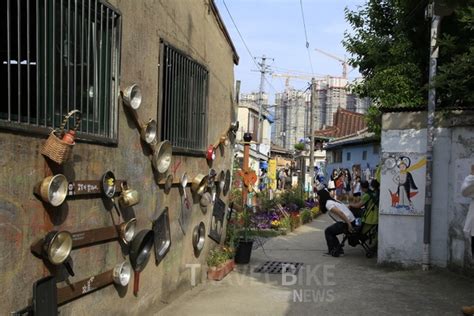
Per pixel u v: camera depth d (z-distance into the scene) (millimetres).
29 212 3436
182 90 6699
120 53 4738
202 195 7531
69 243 3713
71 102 4000
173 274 6469
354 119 41438
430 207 8391
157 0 5664
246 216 10609
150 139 5355
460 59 7004
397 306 6387
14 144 3260
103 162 4469
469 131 7875
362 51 11398
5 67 3371
